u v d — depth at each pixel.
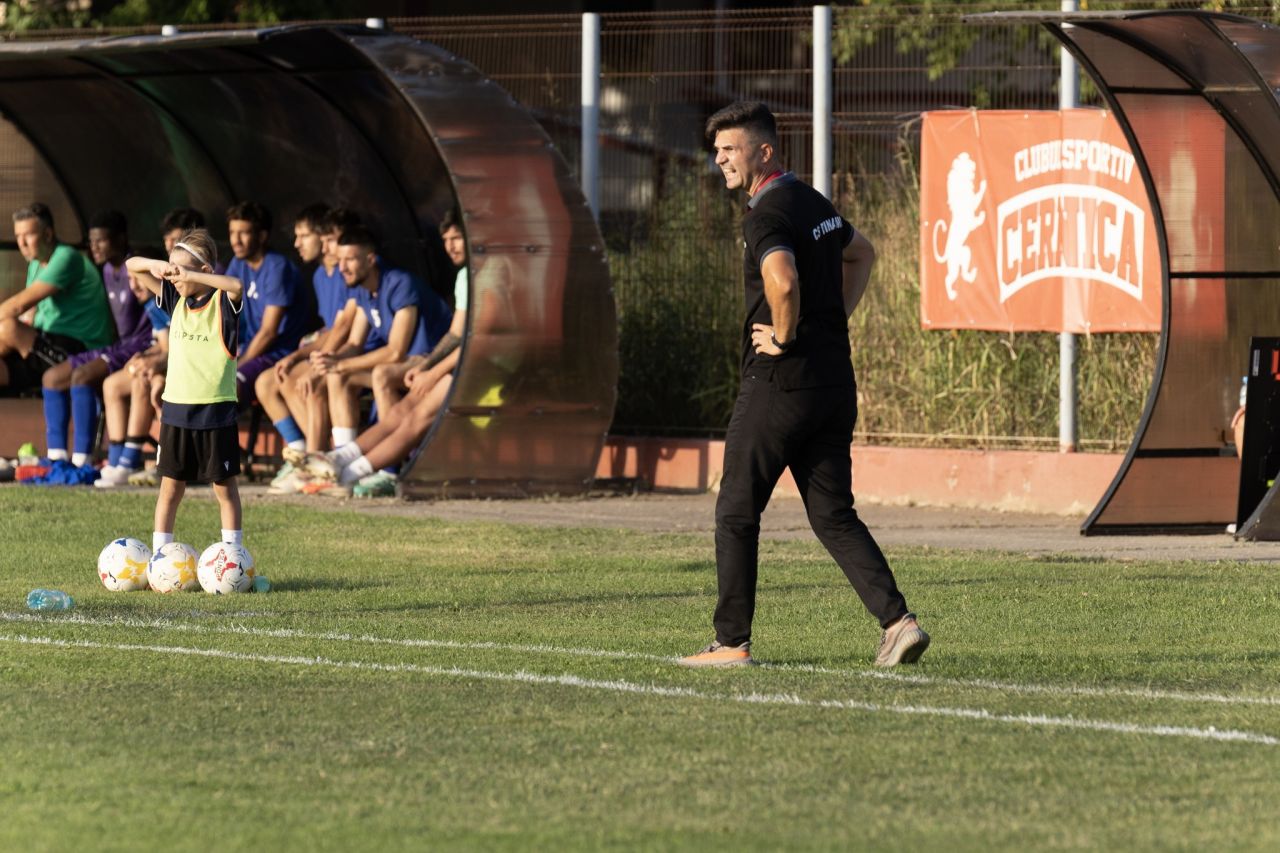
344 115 53.78
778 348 24.94
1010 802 18.44
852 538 25.86
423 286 50.31
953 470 48.97
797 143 51.69
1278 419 41.28
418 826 17.45
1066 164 48.22
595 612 30.78
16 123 57.75
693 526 43.38
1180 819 17.86
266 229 52.56
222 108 55.31
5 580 34.38
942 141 49.94
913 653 25.64
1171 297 41.72
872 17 53.03
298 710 22.58
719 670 25.34
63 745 20.69
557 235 48.81
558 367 49.00
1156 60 40.44
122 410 51.34
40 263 55.16
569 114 54.44
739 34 52.59
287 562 37.09
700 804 18.30
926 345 51.12
